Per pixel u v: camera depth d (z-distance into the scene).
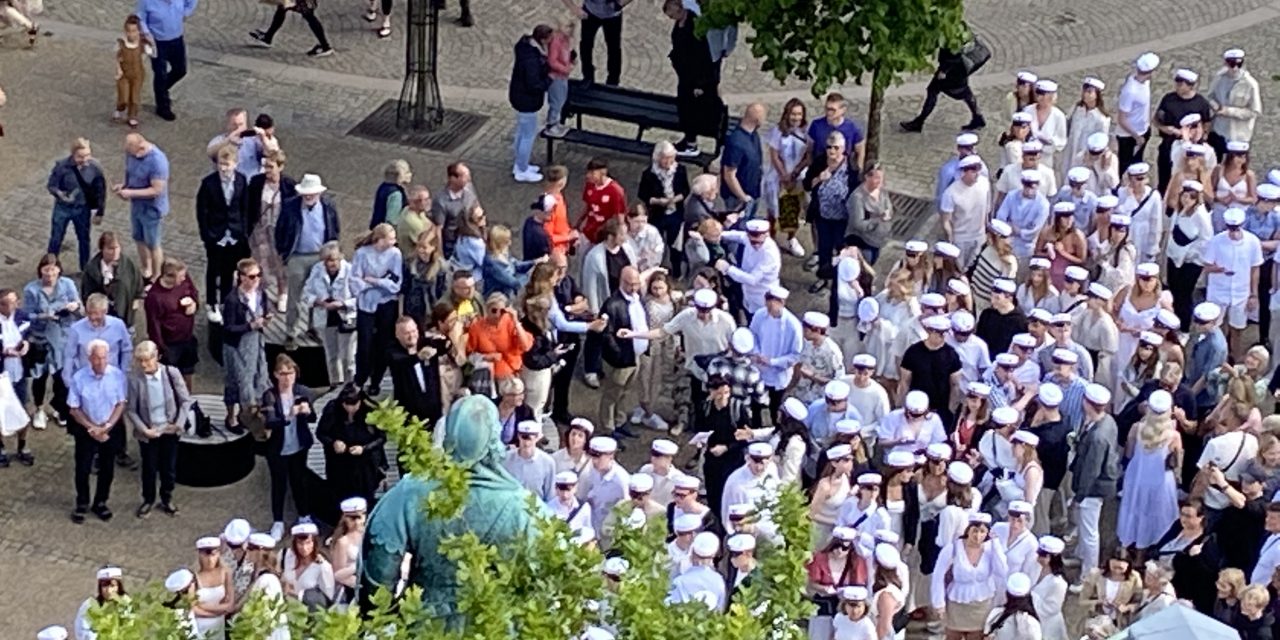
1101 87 26.12
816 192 25.41
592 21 29.31
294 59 30.97
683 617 11.03
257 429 21.98
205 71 30.48
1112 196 24.30
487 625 10.27
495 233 23.34
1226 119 27.19
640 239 23.66
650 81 30.98
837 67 25.50
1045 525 21.16
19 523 22.02
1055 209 23.67
